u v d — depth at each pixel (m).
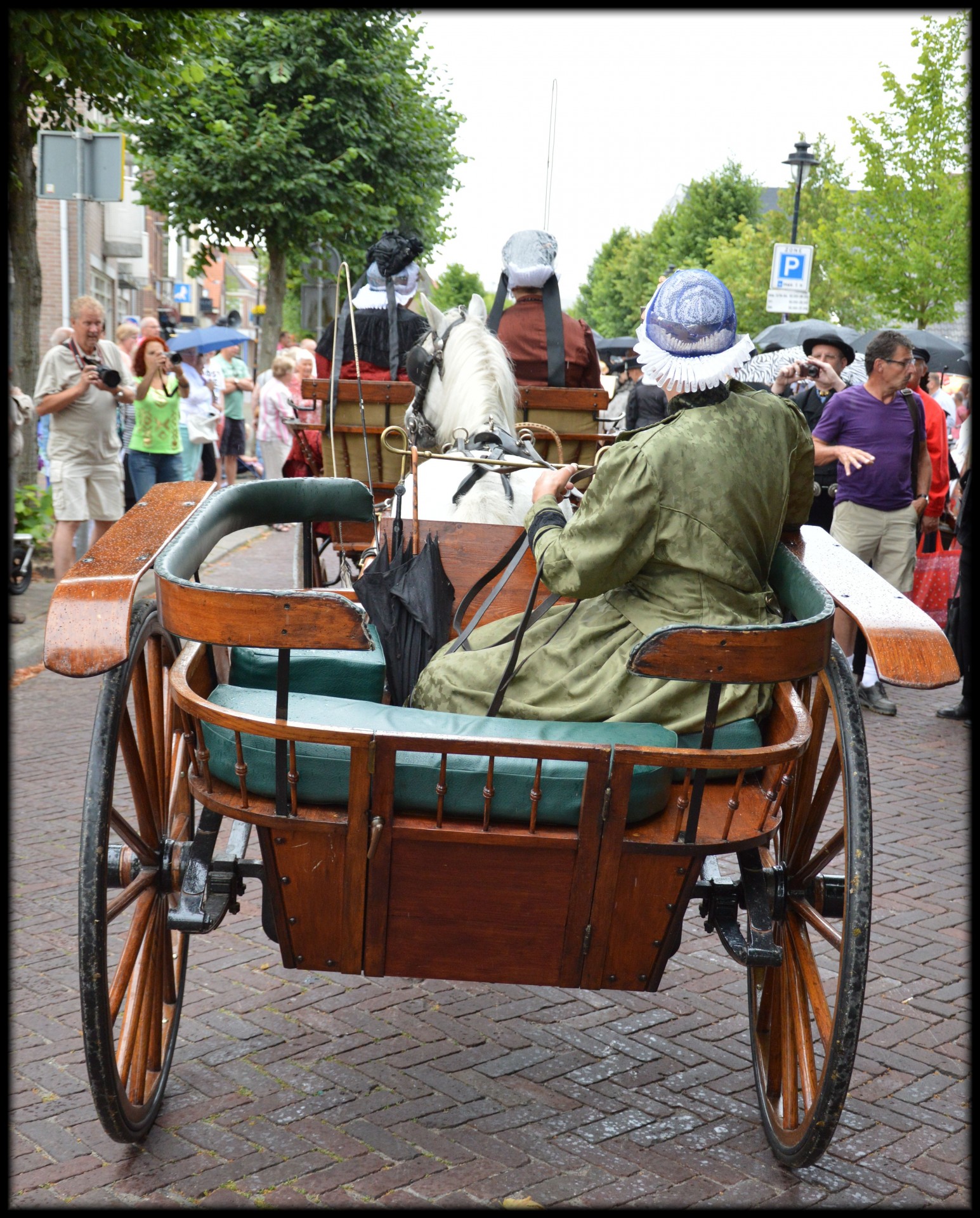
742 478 2.77
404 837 2.46
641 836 2.49
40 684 7.24
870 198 19.66
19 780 5.54
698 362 2.79
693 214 49.81
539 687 2.84
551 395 5.47
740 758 2.37
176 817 3.18
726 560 2.76
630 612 2.84
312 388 5.71
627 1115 3.10
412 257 6.41
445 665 2.94
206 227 17.70
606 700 2.75
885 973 4.02
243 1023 3.51
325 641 2.29
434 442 4.71
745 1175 2.85
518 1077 3.27
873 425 7.37
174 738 3.21
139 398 10.06
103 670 2.40
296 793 2.51
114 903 2.62
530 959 2.61
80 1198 2.67
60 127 10.05
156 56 9.28
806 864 2.94
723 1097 3.22
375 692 3.09
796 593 2.91
